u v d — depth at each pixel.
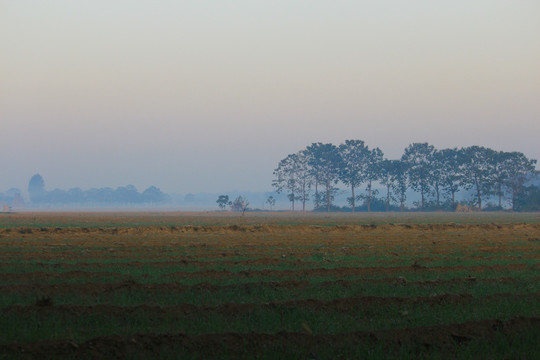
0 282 20.19
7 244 36.12
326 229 57.31
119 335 13.04
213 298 17.66
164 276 21.86
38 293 17.91
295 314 15.62
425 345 13.29
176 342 12.77
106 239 41.69
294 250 33.59
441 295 17.88
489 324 14.72
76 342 12.82
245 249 34.12
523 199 158.75
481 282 21.36
